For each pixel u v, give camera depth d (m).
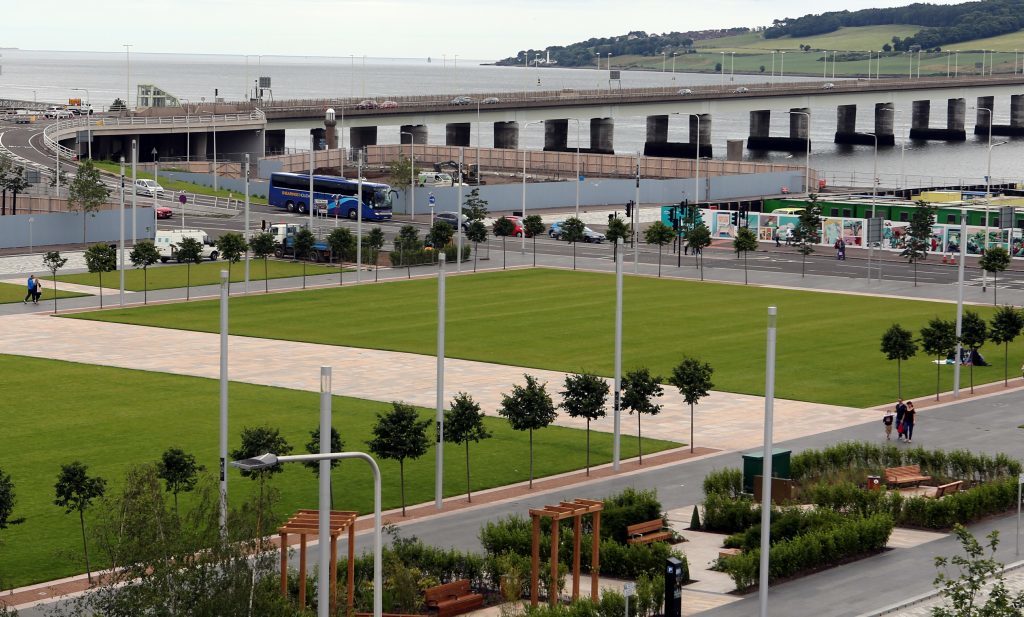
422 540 66.38
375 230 158.62
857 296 143.00
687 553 64.94
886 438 87.38
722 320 127.62
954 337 99.06
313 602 55.12
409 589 55.69
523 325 124.00
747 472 74.56
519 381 101.50
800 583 60.69
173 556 45.50
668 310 132.75
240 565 45.22
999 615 46.59
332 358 109.19
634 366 107.38
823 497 70.50
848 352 114.25
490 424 90.00
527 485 76.81
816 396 99.12
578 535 56.44
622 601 53.75
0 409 90.94
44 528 66.88
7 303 132.62
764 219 192.00
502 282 149.50
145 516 46.94
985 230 177.62
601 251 177.50
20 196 181.88
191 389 97.44
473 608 57.03
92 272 145.50
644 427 90.19
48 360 106.94
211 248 163.75
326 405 39.66
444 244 162.62
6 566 61.66
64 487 61.44
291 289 143.38
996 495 71.50
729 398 98.06
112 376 101.44
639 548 61.34
